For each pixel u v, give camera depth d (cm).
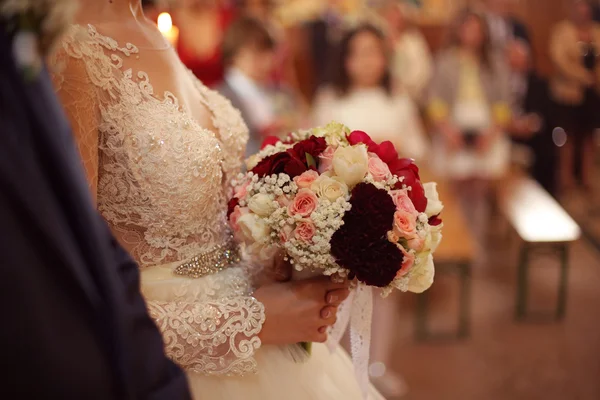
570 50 654
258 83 386
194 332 121
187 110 131
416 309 441
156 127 122
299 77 754
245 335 124
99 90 117
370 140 136
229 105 148
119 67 122
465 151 506
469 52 507
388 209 120
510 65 635
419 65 705
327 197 123
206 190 130
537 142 652
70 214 73
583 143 675
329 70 429
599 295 466
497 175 512
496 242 554
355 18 743
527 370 371
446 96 508
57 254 69
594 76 655
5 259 65
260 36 379
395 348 393
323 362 147
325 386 142
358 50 414
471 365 376
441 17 816
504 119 516
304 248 123
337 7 765
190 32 526
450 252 380
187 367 125
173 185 123
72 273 70
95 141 115
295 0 775
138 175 121
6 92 69
